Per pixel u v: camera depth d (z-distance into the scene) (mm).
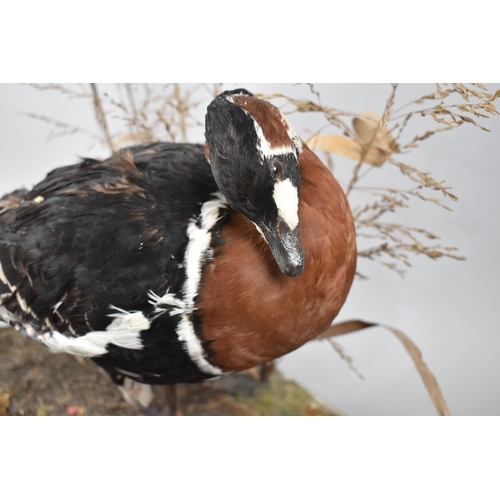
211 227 787
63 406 941
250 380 987
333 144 905
